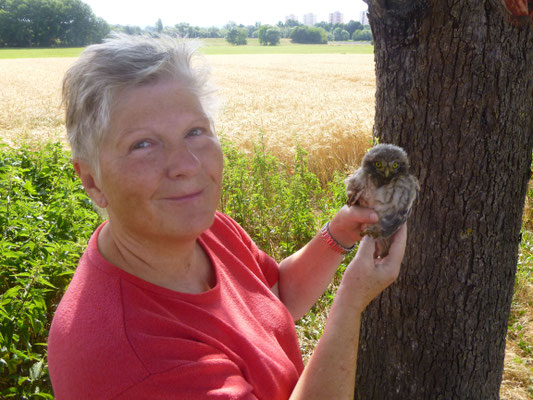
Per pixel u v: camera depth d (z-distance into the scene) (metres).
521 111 0.79
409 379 0.99
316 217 2.49
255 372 0.51
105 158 0.47
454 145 0.79
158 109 0.46
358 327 0.53
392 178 0.64
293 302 0.77
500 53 0.73
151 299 0.48
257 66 17.30
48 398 1.29
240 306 0.59
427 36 0.75
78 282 0.50
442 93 0.77
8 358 1.33
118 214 0.49
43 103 7.91
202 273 0.59
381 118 0.87
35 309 1.34
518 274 1.87
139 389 0.41
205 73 0.52
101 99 0.45
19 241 1.70
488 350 0.95
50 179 2.40
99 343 0.43
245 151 3.39
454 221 0.84
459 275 0.87
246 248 0.70
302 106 6.18
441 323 0.92
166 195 0.48
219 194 0.53
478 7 0.71
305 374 0.50
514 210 0.86
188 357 0.45
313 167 3.50
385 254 0.61
